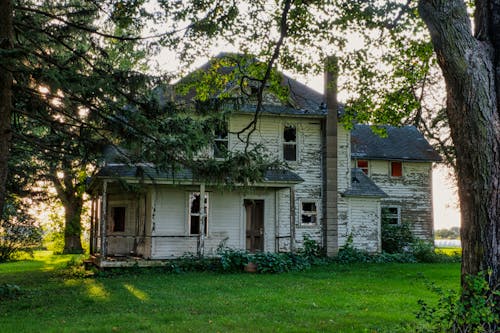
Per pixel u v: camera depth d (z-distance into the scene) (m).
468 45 6.52
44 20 11.88
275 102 22.02
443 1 6.55
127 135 11.05
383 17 11.47
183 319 8.96
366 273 17.05
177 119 11.18
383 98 14.82
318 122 22.86
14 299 11.69
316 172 22.58
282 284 14.00
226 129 11.80
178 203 19.67
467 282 6.27
